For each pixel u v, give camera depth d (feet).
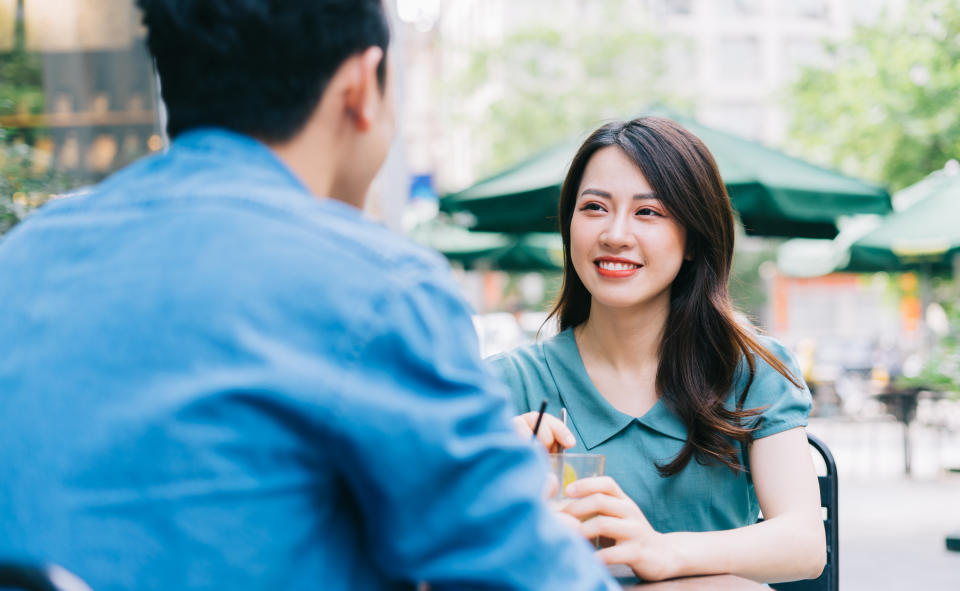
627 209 5.74
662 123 5.90
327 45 2.83
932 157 45.60
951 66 45.09
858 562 17.81
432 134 127.44
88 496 2.39
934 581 16.30
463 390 2.65
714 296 5.81
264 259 2.56
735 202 17.75
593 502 4.54
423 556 2.57
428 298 2.66
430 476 2.54
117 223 2.74
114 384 2.47
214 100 2.85
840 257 35.88
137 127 12.77
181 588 2.35
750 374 5.79
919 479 28.99
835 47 49.75
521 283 88.84
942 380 28.94
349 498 2.65
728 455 5.61
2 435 2.52
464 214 21.95
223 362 2.45
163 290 2.54
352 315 2.54
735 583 4.47
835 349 66.39
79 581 2.28
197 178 2.79
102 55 12.28
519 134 78.48
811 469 5.58
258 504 2.41
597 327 6.10
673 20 120.57
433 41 92.63
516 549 2.60
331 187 3.06
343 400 2.47
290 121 2.88
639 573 4.51
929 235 26.48
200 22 2.80
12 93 10.88
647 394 5.95
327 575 2.57
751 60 122.21
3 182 9.36
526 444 2.77
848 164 48.88
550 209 18.69
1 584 2.28
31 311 2.66
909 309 54.70
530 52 80.07
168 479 2.37
